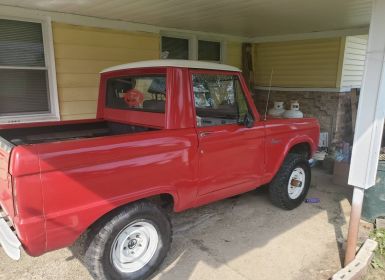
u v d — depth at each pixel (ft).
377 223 13.14
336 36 22.90
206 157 10.36
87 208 7.79
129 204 8.89
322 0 14.23
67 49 17.06
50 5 14.87
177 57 23.22
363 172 9.76
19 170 6.76
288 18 18.33
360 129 9.68
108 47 18.49
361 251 10.71
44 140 11.80
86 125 12.81
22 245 7.30
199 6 15.11
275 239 11.99
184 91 9.80
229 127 11.10
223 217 13.69
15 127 11.10
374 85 9.29
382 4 8.90
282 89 27.09
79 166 7.57
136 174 8.59
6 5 14.78
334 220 13.60
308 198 15.83
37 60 16.55
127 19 18.29
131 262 9.20
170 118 9.61
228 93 11.27
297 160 14.08
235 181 11.63
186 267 10.27
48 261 10.44
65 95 17.46
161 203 10.55
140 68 10.56
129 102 11.55
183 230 12.52
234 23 19.93
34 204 7.04
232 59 26.58
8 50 15.62
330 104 24.68
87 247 8.55
